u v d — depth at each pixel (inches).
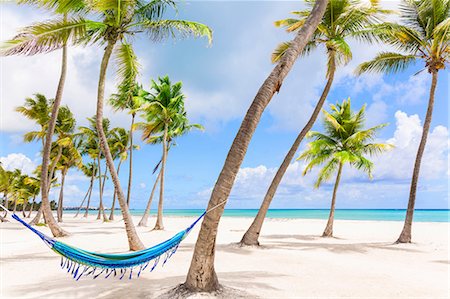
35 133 1037.2
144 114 863.7
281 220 1722.4
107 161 448.5
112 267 227.3
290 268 351.6
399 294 256.5
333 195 758.5
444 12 599.5
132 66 503.5
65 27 390.3
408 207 608.4
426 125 618.8
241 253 452.1
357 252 506.9
